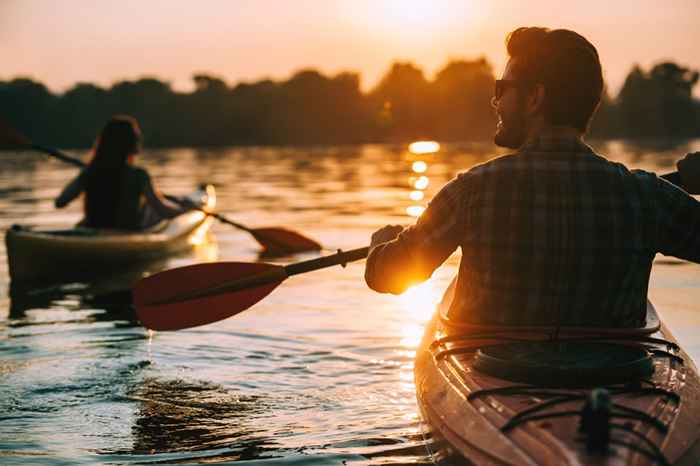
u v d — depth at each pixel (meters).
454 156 26.62
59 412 3.42
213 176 17.77
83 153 40.44
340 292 5.86
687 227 2.51
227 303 3.87
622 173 2.45
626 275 2.46
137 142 7.54
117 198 7.48
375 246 2.79
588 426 1.98
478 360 2.52
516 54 2.55
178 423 3.28
